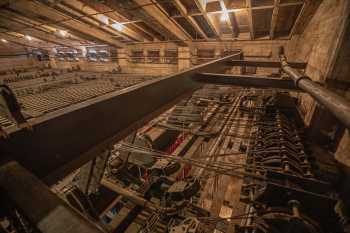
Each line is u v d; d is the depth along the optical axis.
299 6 5.17
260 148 2.65
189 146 3.43
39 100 7.17
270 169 1.99
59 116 0.95
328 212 1.53
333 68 2.44
